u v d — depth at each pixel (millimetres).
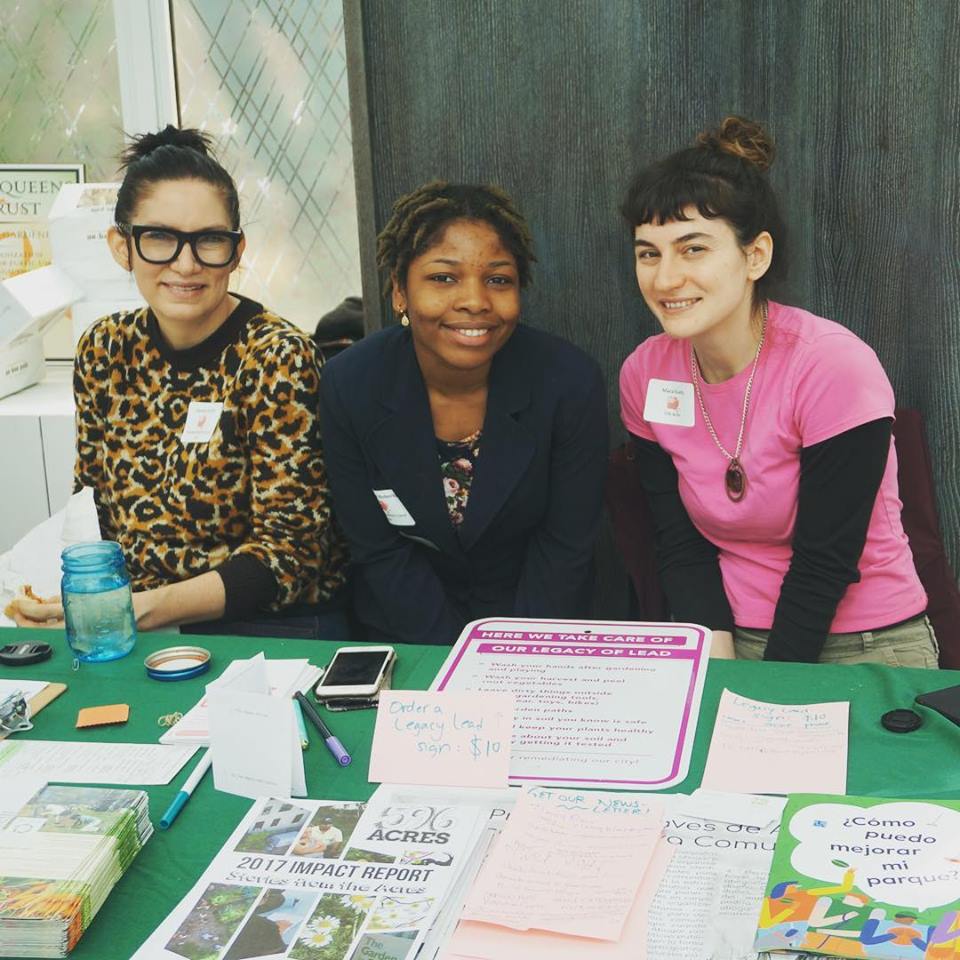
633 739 1394
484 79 2334
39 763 1393
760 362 1924
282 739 1285
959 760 1305
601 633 1679
